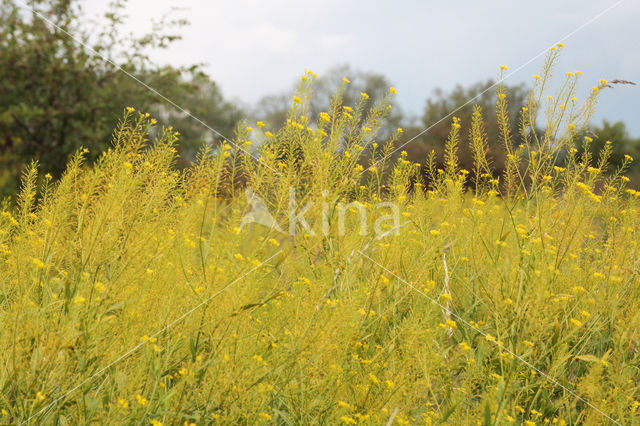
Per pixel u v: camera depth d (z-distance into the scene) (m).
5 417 1.95
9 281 2.51
